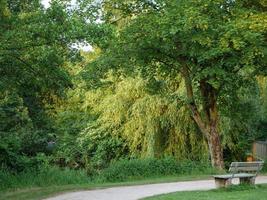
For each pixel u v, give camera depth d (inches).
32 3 708.0
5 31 611.5
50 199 557.0
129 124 1146.0
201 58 807.1
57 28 606.2
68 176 767.1
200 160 1115.3
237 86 995.3
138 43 879.1
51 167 807.1
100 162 1190.3
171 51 888.3
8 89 718.5
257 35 788.6
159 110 1113.4
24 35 595.8
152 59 930.1
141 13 940.0
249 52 815.1
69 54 640.4
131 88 1141.1
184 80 1023.0
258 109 1206.9
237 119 1159.0
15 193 604.4
